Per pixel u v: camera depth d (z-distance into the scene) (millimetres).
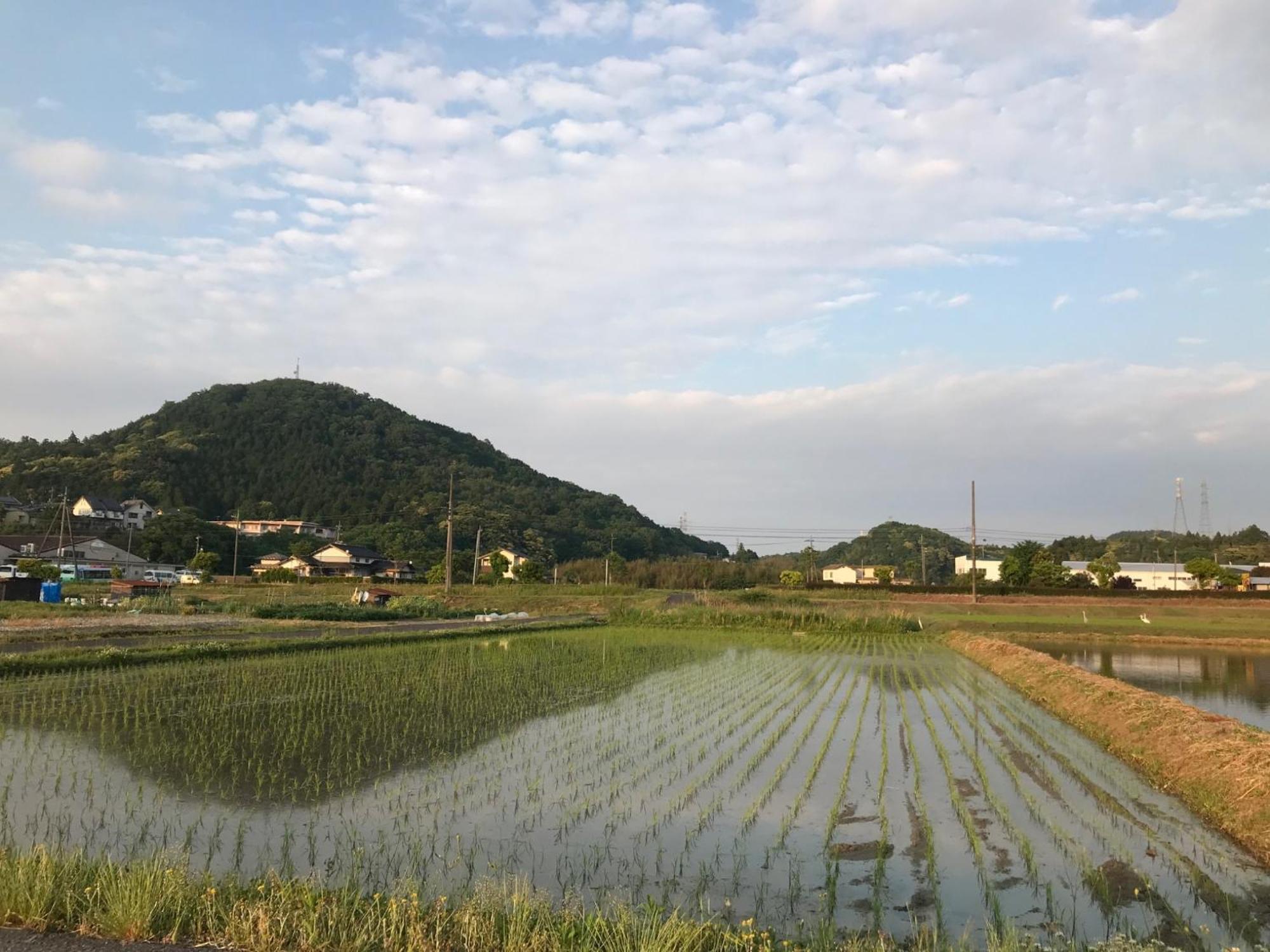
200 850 8930
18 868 6789
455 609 59312
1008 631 46469
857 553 150750
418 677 23859
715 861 9133
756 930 7176
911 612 56688
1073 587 79062
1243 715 20016
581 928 6621
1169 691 24531
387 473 134500
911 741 16188
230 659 26578
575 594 75375
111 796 10945
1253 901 8398
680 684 24219
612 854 9297
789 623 49844
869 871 8977
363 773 12547
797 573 89688
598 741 15500
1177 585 96812
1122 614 58438
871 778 13156
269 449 132375
